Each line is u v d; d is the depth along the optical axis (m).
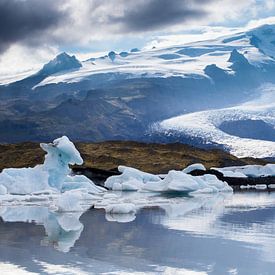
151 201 72.94
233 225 43.03
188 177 94.38
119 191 101.19
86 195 74.38
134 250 31.11
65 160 90.06
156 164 154.88
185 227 41.88
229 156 174.62
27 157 156.25
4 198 69.69
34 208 58.66
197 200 75.50
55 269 25.91
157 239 35.34
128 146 182.25
